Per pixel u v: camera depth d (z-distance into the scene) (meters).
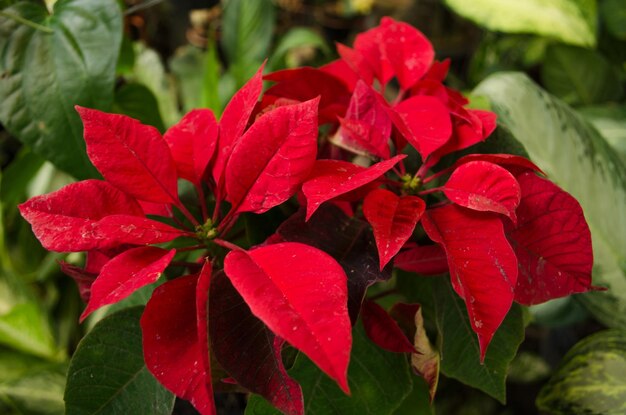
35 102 0.56
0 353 0.70
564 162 0.58
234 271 0.36
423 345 0.43
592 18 0.84
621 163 0.63
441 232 0.40
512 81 0.58
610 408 0.55
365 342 0.46
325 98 0.48
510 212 0.38
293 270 0.36
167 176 0.42
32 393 0.61
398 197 0.41
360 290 0.39
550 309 0.69
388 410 0.45
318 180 0.39
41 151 0.56
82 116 0.40
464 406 0.78
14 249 0.84
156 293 0.38
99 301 0.36
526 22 0.80
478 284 0.38
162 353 0.37
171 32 1.07
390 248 0.38
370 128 0.44
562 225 0.42
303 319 0.33
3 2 0.63
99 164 0.40
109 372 0.43
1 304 0.73
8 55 0.56
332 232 0.42
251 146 0.39
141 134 0.41
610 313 0.58
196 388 0.37
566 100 0.91
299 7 1.40
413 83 0.47
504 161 0.42
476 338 0.48
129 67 0.75
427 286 0.51
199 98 0.94
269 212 0.48
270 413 0.43
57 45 0.56
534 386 0.82
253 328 0.39
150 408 0.43
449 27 1.29
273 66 0.98
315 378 0.45
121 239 0.39
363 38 0.49
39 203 0.39
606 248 0.59
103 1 0.56
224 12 1.03
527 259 0.43
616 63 1.02
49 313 0.78
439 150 0.45
